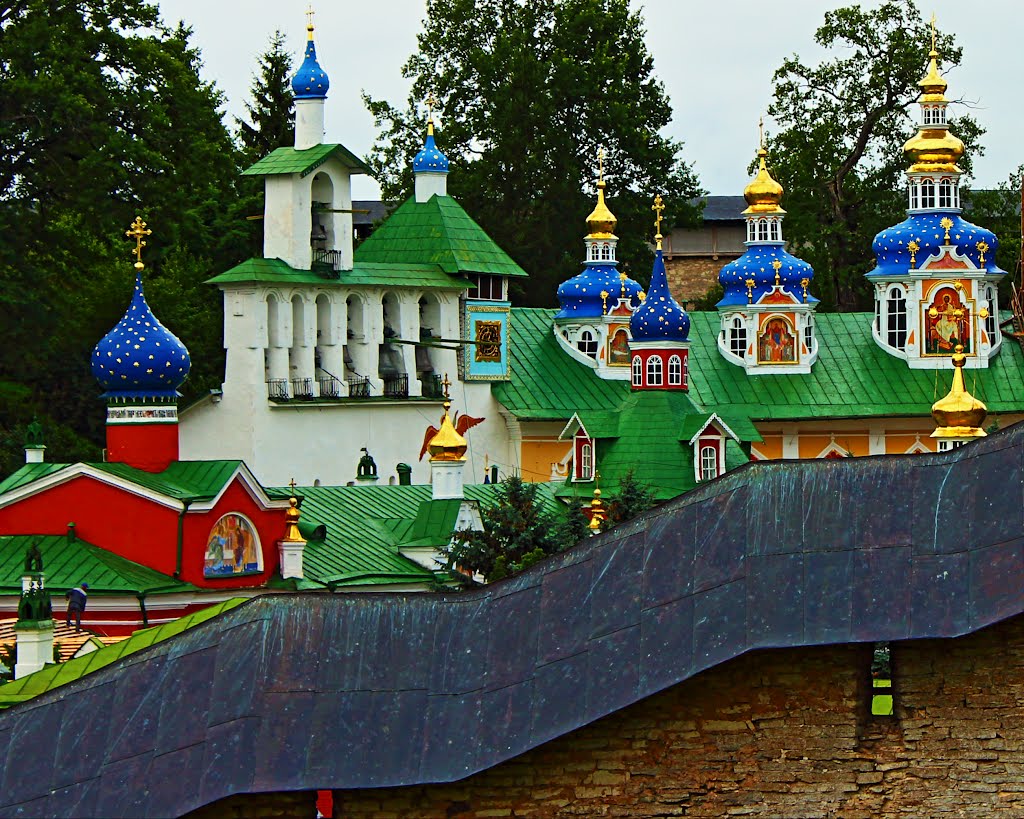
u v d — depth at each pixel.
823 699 34.53
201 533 85.88
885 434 150.88
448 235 136.75
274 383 123.69
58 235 118.25
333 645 34.69
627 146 165.50
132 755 34.00
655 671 33.91
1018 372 152.62
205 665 34.69
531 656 34.38
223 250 151.25
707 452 112.44
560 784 34.50
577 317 143.25
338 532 92.94
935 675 34.44
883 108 170.88
